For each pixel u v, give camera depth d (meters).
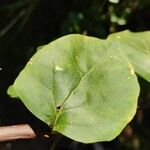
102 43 0.30
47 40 0.89
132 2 0.75
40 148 0.95
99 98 0.30
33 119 0.86
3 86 0.92
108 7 0.75
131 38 0.41
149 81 0.37
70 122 0.29
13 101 0.93
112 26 0.76
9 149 0.94
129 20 0.78
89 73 0.30
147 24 0.80
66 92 0.30
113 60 0.30
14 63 0.90
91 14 0.78
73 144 0.93
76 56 0.30
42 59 0.30
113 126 0.29
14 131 0.29
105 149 0.96
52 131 0.30
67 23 0.79
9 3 0.90
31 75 0.30
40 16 0.90
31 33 0.90
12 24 0.85
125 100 0.29
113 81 0.30
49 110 0.30
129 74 0.30
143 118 0.96
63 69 0.30
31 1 0.83
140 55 0.39
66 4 0.88
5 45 0.90
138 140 0.95
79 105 0.30
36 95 0.30
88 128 0.29
